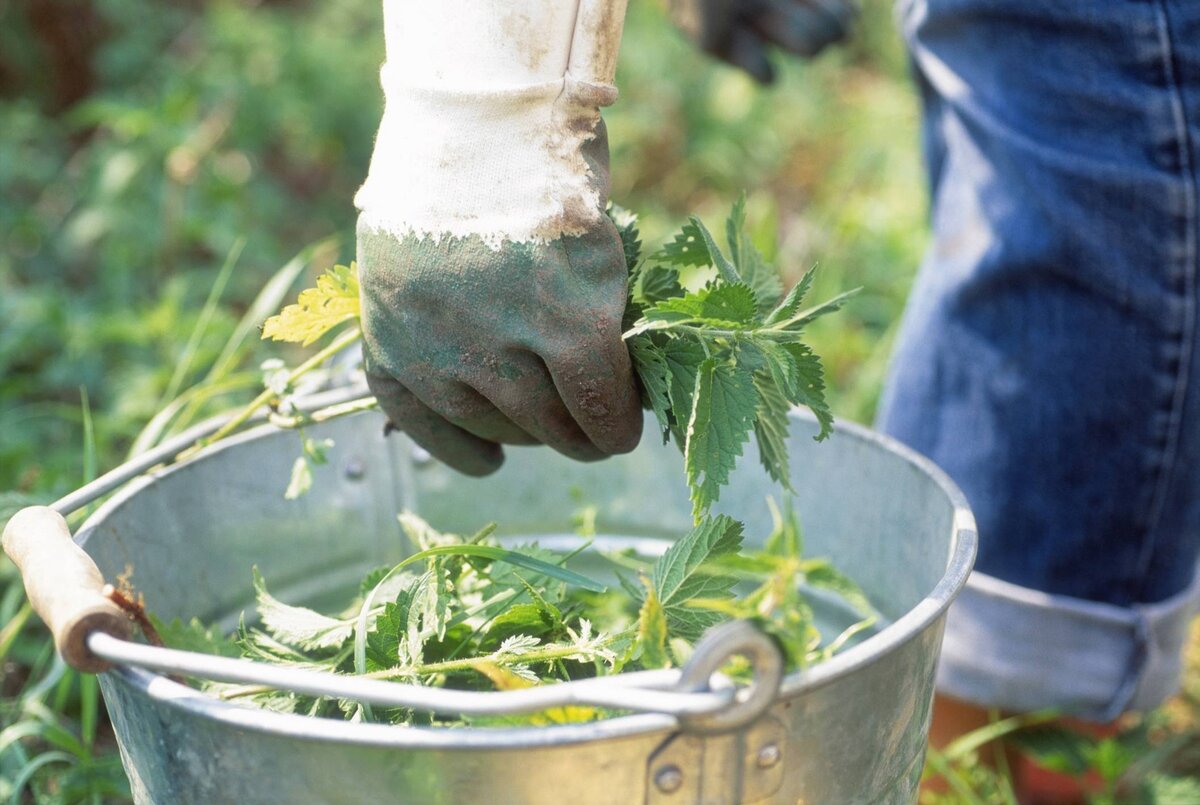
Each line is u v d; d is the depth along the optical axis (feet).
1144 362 5.13
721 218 12.16
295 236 11.98
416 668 3.69
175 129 10.60
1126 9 4.75
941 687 5.84
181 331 8.53
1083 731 6.11
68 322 8.87
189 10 13.87
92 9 13.12
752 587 5.44
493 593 4.43
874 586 4.89
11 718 5.95
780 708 3.13
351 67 12.88
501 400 3.57
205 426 4.59
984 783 6.11
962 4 5.25
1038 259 5.18
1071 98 4.98
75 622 3.13
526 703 2.88
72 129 12.75
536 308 3.42
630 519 5.65
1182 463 5.28
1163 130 4.82
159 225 10.42
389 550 5.43
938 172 6.19
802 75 15.84
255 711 3.05
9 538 3.62
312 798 3.14
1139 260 4.99
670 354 3.72
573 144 3.53
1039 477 5.46
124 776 5.37
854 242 11.85
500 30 3.39
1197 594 5.69
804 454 5.06
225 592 4.83
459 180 3.43
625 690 2.87
